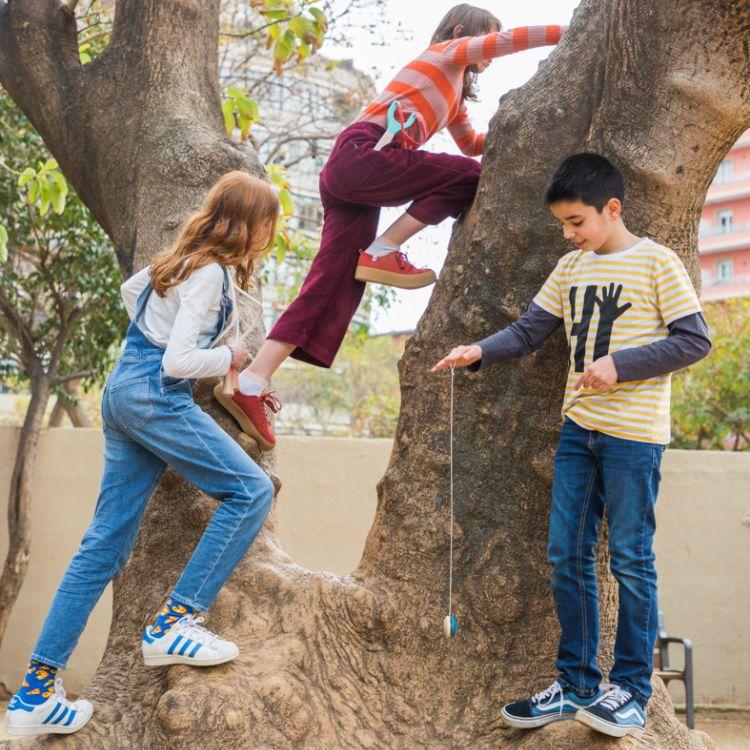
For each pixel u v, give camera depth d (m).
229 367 2.99
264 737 2.88
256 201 3.00
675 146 2.99
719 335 13.40
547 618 3.17
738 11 2.75
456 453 3.28
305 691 3.07
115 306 8.30
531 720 2.85
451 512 3.24
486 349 2.83
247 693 2.93
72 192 7.80
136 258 3.92
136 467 3.06
